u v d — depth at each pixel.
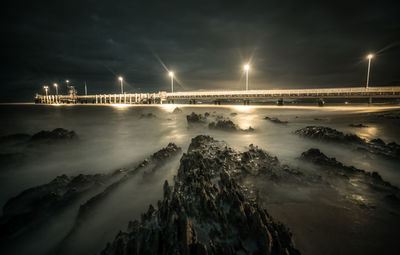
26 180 9.79
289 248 3.52
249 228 3.71
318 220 4.59
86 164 11.65
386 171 7.61
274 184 6.35
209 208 4.03
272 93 41.81
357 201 5.39
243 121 22.00
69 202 6.64
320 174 7.20
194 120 21.64
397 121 18.53
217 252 3.18
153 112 36.81
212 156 8.04
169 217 3.65
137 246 3.35
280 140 13.44
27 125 25.69
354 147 10.15
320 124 18.88
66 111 44.00
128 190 6.83
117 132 20.55
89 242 4.75
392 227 4.29
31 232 5.45
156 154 9.76
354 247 3.77
